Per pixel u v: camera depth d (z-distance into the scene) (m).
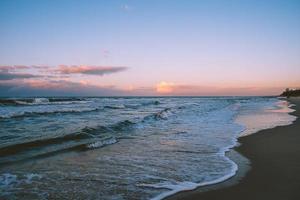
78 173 6.10
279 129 13.13
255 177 5.71
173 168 6.49
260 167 6.47
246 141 9.98
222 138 10.80
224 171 6.16
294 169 6.29
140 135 11.64
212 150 8.53
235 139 10.49
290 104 44.34
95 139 10.37
